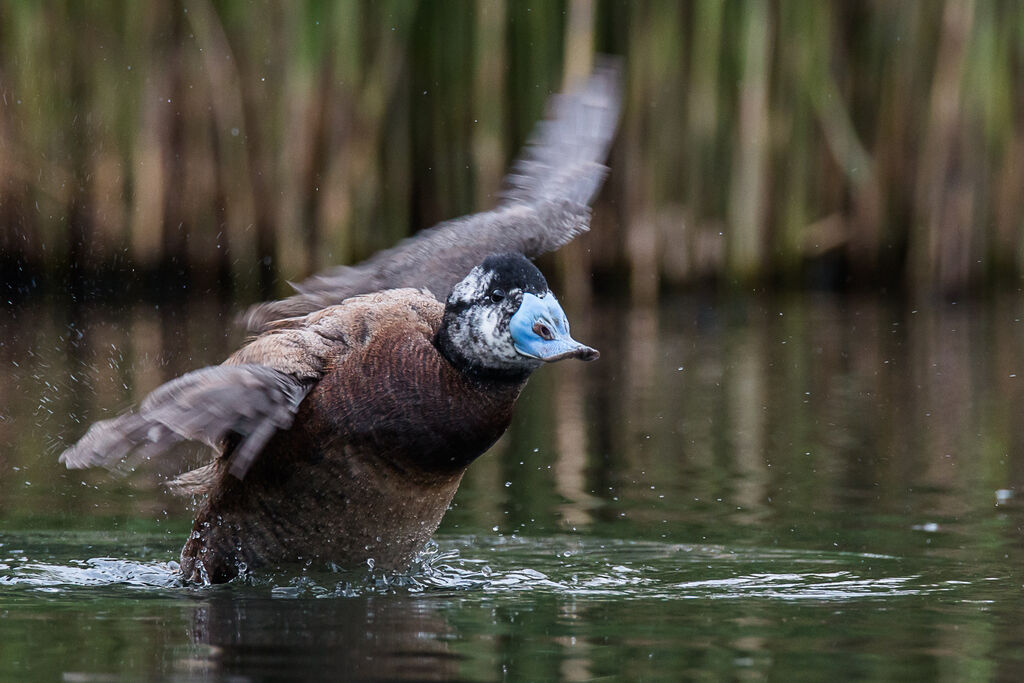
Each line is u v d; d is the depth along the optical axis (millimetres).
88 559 6641
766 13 16859
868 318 16250
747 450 9625
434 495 6211
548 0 16516
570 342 5832
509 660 4777
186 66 16500
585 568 6480
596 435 10258
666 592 5988
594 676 4582
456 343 6078
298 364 6035
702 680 4543
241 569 6227
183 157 16656
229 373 5664
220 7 16438
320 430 5984
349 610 5605
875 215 17672
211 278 16859
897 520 7492
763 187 17297
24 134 16188
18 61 16094
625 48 17031
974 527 7273
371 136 16594
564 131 7555
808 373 12938
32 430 9656
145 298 16703
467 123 16938
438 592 5996
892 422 10609
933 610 5590
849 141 17438
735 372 13047
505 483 8680
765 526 7406
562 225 7266
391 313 6297
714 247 17453
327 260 16609
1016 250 17703
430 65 16906
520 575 6348
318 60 16328
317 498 6051
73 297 16484
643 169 17094
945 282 17547
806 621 5406
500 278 5996
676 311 16859
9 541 6973
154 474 8781
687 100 17125
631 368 13391
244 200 16750
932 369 13031
